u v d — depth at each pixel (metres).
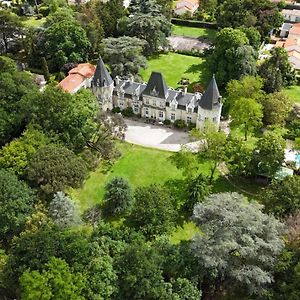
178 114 131.62
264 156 105.19
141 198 96.31
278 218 89.25
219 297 82.94
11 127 116.00
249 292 76.44
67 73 158.00
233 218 77.81
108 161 117.19
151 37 167.88
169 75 161.00
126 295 75.44
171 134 129.12
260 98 132.00
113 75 148.75
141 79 151.38
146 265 75.50
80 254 76.38
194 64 169.00
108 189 100.88
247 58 145.12
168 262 80.06
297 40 172.38
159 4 187.25
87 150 117.12
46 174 96.69
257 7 181.38
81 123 115.31
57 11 177.00
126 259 77.00
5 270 76.56
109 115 122.56
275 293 74.56
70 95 117.69
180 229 98.25
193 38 188.88
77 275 73.19
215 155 106.62
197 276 79.19
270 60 149.88
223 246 74.88
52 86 123.75
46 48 161.00
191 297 75.50
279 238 78.88
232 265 77.06
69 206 92.44
